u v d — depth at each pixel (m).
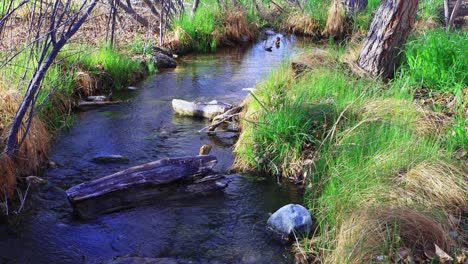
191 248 4.46
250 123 6.36
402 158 4.93
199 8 13.05
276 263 4.26
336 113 6.09
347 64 7.88
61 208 5.06
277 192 5.45
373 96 6.46
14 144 5.50
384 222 4.03
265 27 14.83
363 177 4.75
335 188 4.87
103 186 5.03
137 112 7.76
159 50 11.11
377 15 7.66
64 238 4.58
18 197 5.21
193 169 5.36
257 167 5.92
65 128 7.05
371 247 3.88
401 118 5.74
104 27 11.17
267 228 4.74
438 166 4.75
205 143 6.64
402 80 6.96
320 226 4.60
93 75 8.61
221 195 5.38
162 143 6.61
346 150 5.36
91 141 6.63
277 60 11.10
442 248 3.90
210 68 10.45
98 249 4.44
